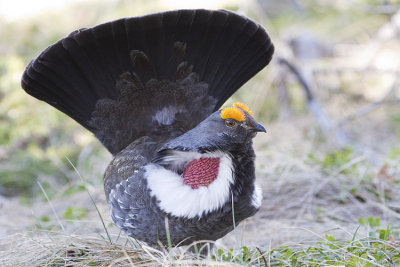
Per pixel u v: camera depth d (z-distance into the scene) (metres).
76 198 13.88
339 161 13.02
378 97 20.61
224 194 8.16
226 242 10.70
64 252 8.92
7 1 26.12
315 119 18.17
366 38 23.12
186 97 9.59
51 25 23.78
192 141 8.22
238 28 9.26
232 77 9.66
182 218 8.07
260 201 8.80
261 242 10.34
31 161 17.20
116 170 8.94
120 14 23.39
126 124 9.62
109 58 9.21
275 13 25.81
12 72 19.56
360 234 9.81
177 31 9.11
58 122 19.11
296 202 11.96
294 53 21.42
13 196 16.33
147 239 8.70
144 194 8.31
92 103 9.58
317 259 8.27
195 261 7.89
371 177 12.50
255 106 20.00
